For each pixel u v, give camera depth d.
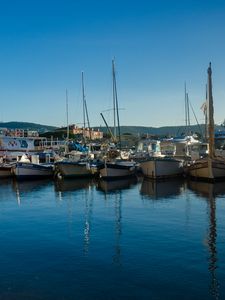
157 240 21.23
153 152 73.94
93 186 47.31
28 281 15.93
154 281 15.63
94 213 29.52
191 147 69.81
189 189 41.81
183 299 14.07
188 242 20.70
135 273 16.48
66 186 47.88
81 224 25.77
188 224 24.88
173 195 37.72
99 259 18.33
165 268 16.95
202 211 29.12
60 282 15.77
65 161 56.44
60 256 18.95
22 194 41.16
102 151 69.94
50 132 125.25
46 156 70.62
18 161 59.59
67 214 29.44
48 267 17.45
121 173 54.69
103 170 54.19
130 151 79.44
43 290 15.06
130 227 24.42
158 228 23.95
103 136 112.50
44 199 37.38
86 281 15.80
